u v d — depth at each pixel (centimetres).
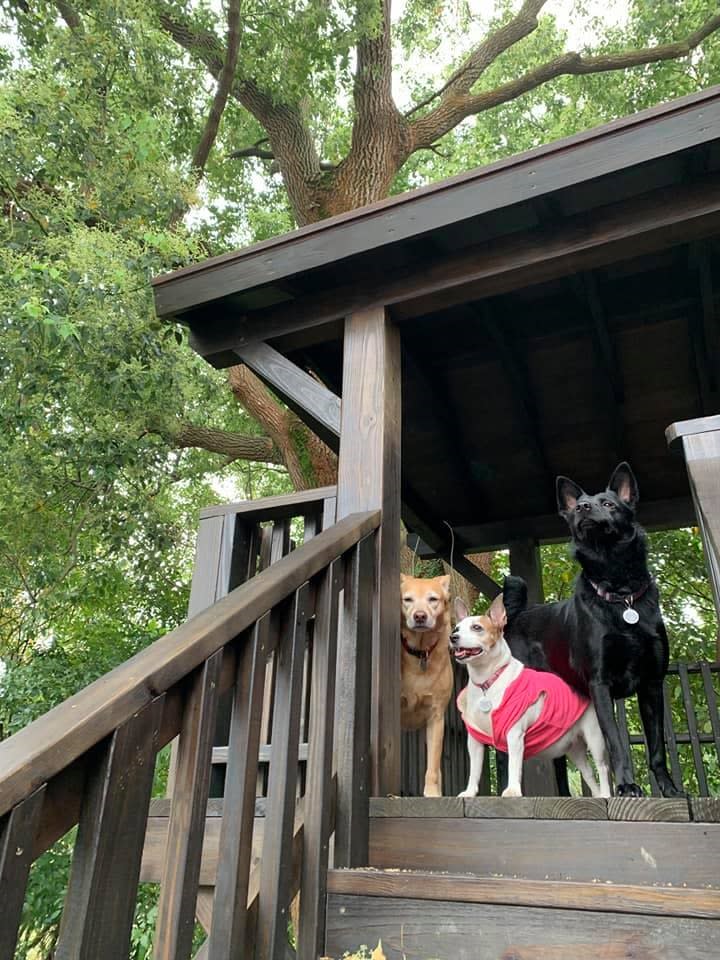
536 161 246
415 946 152
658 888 137
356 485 259
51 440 628
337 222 277
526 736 245
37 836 93
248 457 838
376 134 830
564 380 399
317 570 185
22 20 648
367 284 292
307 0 761
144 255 573
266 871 143
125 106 640
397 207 268
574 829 174
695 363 378
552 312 355
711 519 172
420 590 310
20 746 93
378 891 160
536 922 145
